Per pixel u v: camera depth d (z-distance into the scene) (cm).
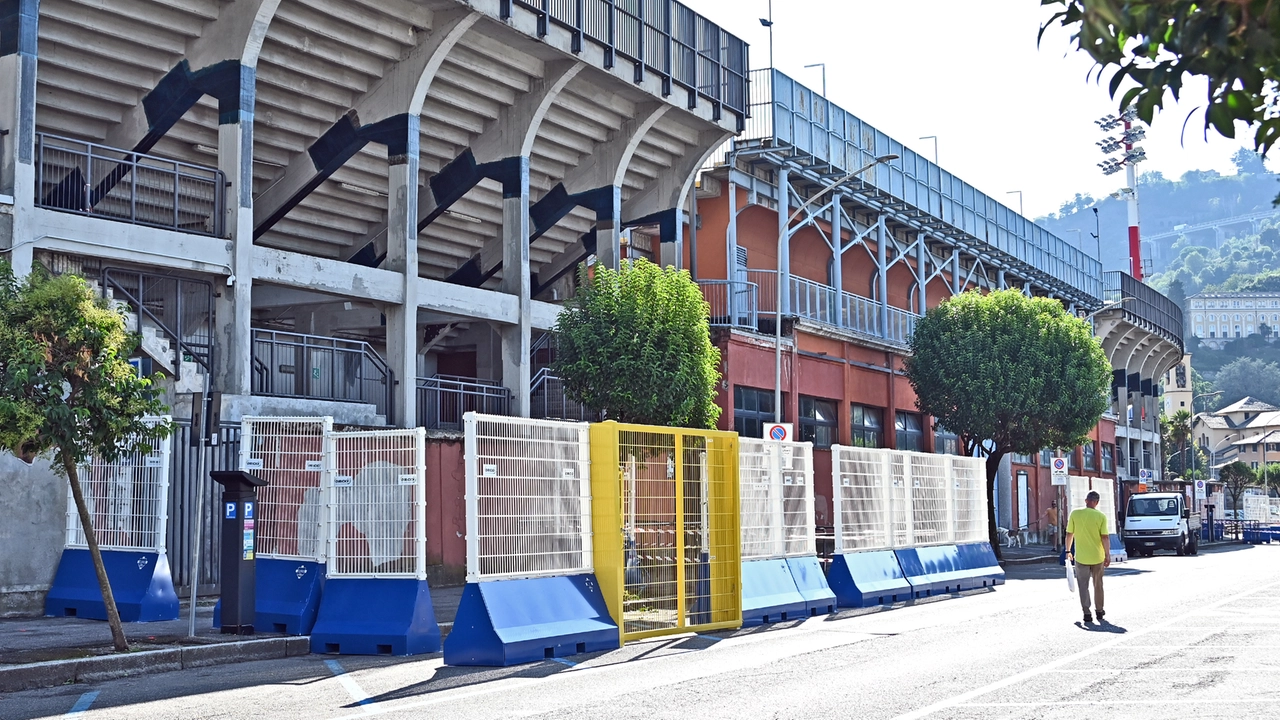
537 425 1384
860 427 4019
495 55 2580
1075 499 3678
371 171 2700
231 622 1414
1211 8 291
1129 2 293
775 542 1861
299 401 2245
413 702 1009
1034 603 2053
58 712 966
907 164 4219
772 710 941
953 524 2470
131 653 1229
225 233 2153
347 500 1420
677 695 1030
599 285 2450
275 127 2458
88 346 1234
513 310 2756
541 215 3155
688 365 2372
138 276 2114
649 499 1525
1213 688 1044
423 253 3150
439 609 1858
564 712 941
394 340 2469
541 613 1339
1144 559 4044
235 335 2130
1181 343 7781
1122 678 1111
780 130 3447
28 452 1241
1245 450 16250
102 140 2283
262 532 1484
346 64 2391
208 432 1407
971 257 5003
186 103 2200
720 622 1633
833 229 3862
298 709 975
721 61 3186
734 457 1709
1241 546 5453
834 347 3828
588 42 2703
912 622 1731
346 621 1379
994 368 3756
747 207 3700
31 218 1838
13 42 1838
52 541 1734
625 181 3256
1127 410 6944
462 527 2455
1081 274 6053
